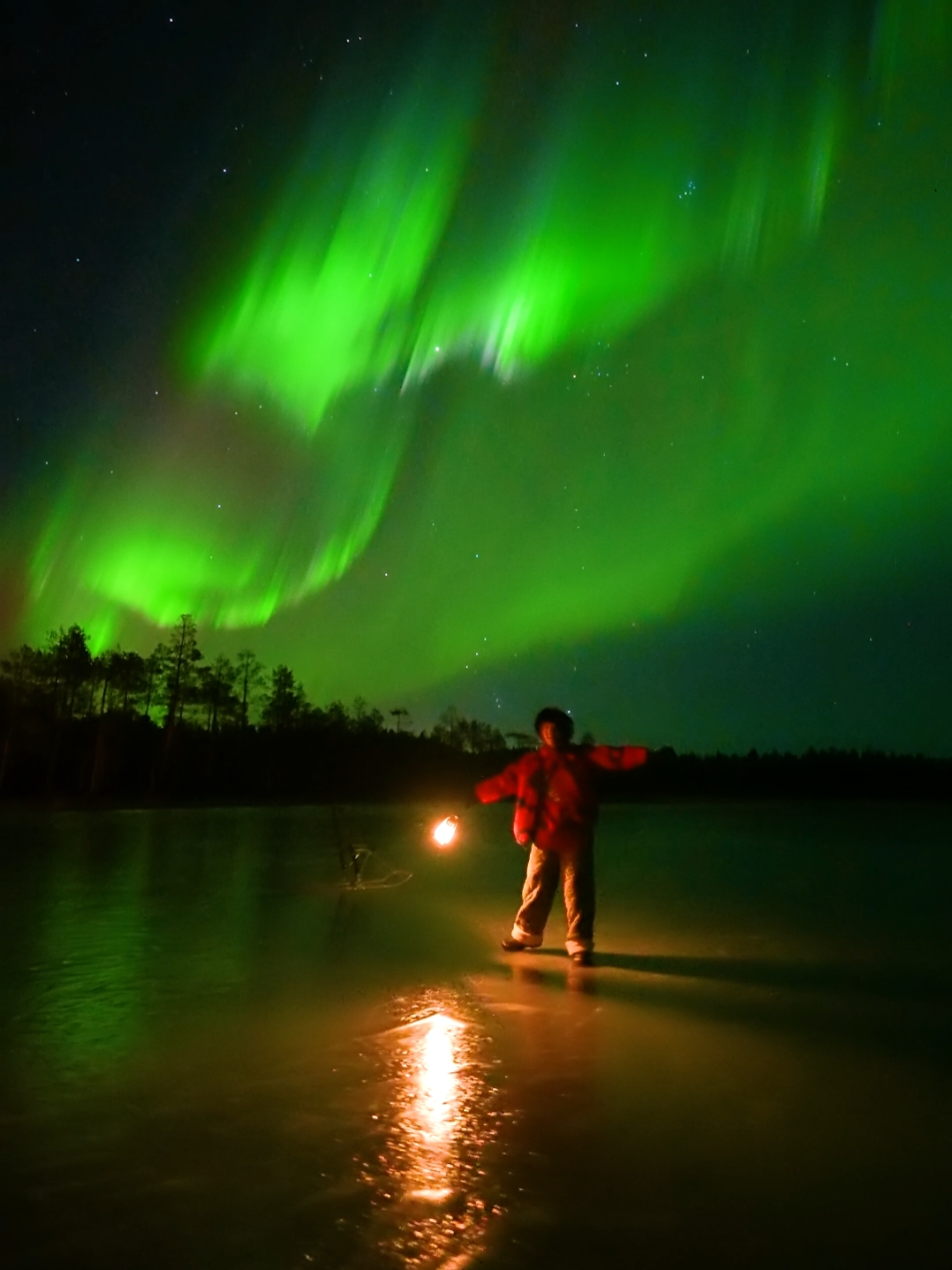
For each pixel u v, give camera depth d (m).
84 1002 5.27
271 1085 3.91
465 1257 2.54
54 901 9.32
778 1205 2.85
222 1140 3.33
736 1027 4.84
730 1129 3.46
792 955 6.79
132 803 43.16
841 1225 2.73
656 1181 3.02
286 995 5.45
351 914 8.60
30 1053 4.33
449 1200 2.88
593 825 6.63
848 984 5.85
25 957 6.51
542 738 6.81
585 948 6.46
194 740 54.84
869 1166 3.14
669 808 43.00
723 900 9.95
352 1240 2.63
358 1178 3.03
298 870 12.44
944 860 14.92
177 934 7.46
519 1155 3.22
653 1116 3.59
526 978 5.97
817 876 12.46
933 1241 2.64
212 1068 4.12
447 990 5.59
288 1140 3.33
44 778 49.78
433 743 67.50
